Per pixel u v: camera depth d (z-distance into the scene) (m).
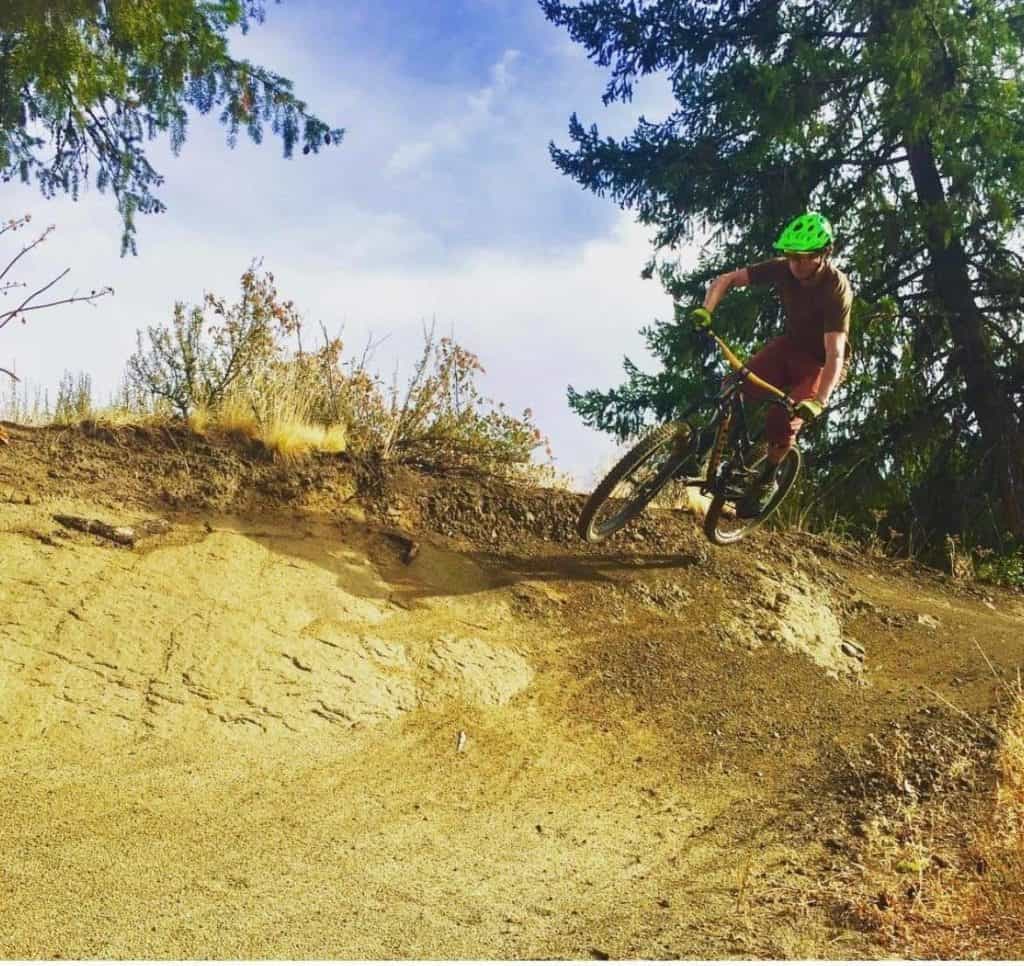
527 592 7.25
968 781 5.35
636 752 5.86
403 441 8.51
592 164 18.48
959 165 14.77
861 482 15.04
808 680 6.85
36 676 5.18
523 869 4.52
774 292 16.11
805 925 4.00
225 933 3.72
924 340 15.73
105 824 4.36
